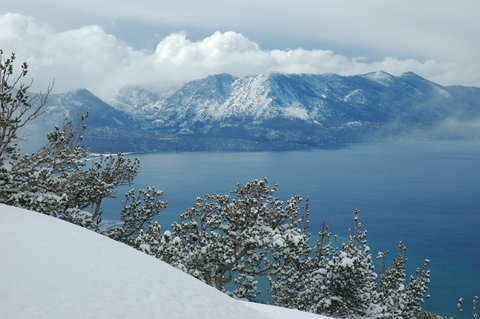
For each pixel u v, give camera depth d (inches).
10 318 171.2
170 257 709.3
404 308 974.4
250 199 877.8
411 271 3890.3
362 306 906.7
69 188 852.6
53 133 707.4
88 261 273.0
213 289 332.5
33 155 699.4
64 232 318.0
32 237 282.2
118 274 270.5
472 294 3250.5
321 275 887.1
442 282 3553.2
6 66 594.6
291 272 916.6
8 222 305.1
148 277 287.6
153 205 1154.7
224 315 277.1
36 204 645.9
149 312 229.8
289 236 813.2
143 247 662.5
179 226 847.7
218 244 814.5
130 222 1107.3
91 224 788.0
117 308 219.1
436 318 1380.4
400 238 5221.5
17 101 613.3
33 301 194.1
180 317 241.0
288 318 497.0
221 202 969.5
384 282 987.9
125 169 1103.0
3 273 214.1
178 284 299.6
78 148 724.0
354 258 834.2
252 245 861.8
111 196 1019.3
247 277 954.7
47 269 236.5
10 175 644.1
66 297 210.2
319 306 861.8
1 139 616.4
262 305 585.3
